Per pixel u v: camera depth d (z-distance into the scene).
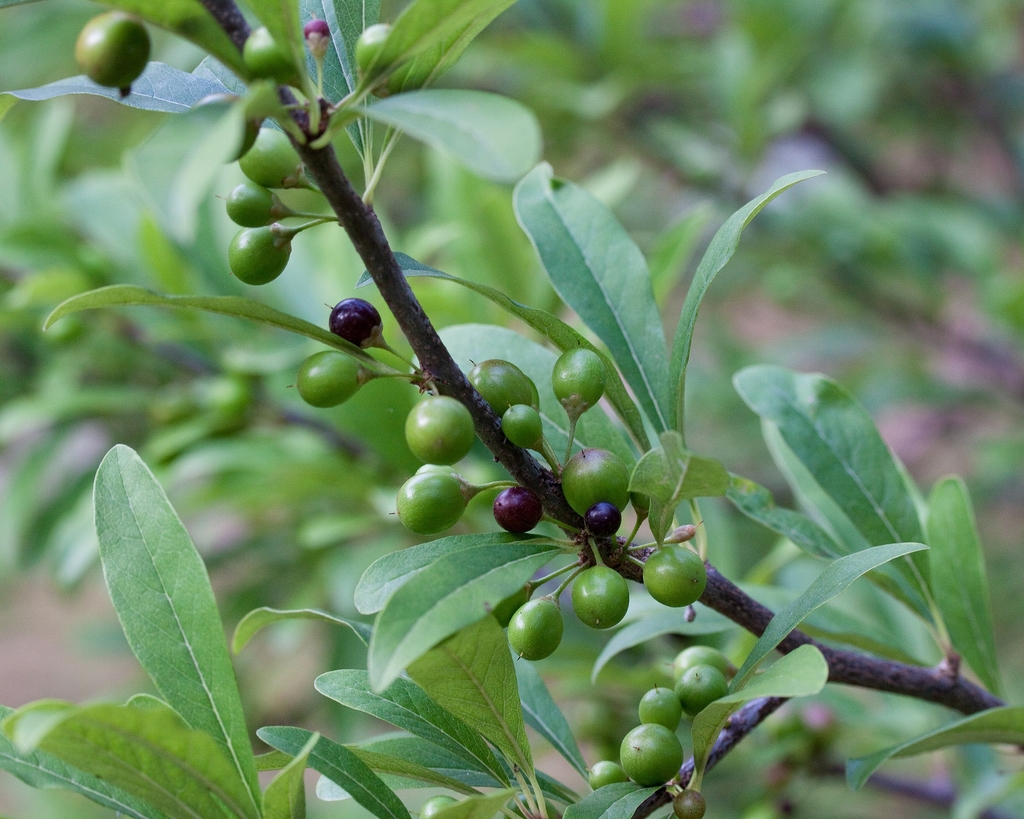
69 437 0.98
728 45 1.23
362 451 0.81
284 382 0.80
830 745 0.70
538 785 0.52
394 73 0.49
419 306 0.50
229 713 0.50
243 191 0.49
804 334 1.39
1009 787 0.64
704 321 1.39
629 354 0.55
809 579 0.71
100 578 1.16
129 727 0.47
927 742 0.54
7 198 0.92
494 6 0.49
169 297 0.49
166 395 0.89
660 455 0.49
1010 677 1.34
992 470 1.33
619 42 1.19
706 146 1.30
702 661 0.54
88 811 1.14
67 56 1.24
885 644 0.58
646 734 0.51
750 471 1.32
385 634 0.47
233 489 0.82
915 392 1.32
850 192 1.32
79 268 0.84
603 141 1.31
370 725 0.96
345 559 0.82
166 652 0.51
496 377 0.51
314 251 0.82
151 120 1.21
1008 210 1.43
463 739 0.53
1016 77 1.47
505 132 0.45
